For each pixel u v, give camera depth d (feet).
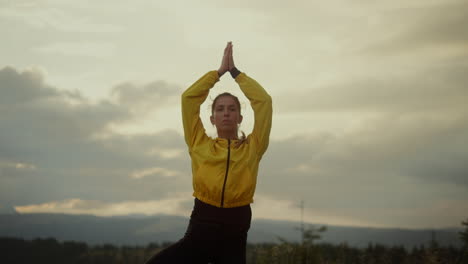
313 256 24.26
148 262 11.84
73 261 105.29
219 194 11.52
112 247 108.27
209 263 12.29
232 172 11.61
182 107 12.66
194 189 12.12
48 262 118.32
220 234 11.51
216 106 12.89
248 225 11.87
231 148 11.93
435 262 23.45
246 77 12.92
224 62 13.04
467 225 23.36
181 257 11.87
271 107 12.86
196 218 11.72
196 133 12.54
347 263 28.25
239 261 11.78
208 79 12.78
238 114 13.03
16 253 132.16
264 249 25.12
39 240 147.33
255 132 12.71
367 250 29.91
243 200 11.76
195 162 12.06
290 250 24.43
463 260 22.80
